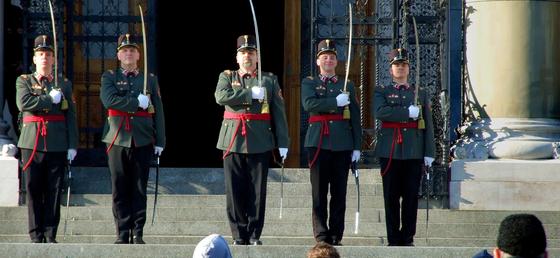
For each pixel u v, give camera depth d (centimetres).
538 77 3956
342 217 3328
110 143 3262
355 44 4234
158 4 5106
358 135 3350
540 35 3956
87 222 3616
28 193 3309
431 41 4097
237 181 3244
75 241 3516
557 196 3850
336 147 3309
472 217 3719
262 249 3020
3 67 4141
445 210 3750
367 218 3706
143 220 3262
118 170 3262
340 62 4466
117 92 3256
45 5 4066
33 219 3306
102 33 4278
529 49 3950
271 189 3819
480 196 3856
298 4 4625
